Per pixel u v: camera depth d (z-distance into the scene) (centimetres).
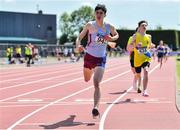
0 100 2116
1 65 6225
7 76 4019
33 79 3591
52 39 12731
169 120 1506
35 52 7262
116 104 1916
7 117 1608
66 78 3675
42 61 7400
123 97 2175
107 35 1506
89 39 1509
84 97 2211
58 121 1512
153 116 1590
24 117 1603
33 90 2608
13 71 4884
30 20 12219
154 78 3578
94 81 1475
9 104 1966
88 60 1512
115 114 1644
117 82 3172
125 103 1947
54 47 8981
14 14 11819
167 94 2298
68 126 1418
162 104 1902
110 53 11031
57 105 1917
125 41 13888
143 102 1975
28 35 12169
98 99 1468
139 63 2194
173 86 2795
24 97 2233
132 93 2362
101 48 1504
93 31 1503
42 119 1554
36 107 1862
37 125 1442
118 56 11644
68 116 1612
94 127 1399
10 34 11719
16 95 2333
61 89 2656
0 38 11281
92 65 1507
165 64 6538
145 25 2131
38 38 12412
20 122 1503
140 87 2428
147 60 2173
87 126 1416
